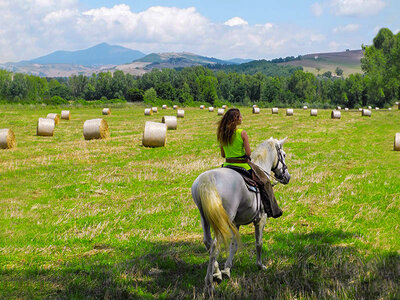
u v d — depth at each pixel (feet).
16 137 83.82
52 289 18.01
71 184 42.11
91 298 17.08
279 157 22.29
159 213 31.55
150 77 538.06
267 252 22.68
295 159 59.06
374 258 20.84
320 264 20.75
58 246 24.29
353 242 24.67
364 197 36.63
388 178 45.29
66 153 63.10
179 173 48.08
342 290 17.44
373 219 29.86
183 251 22.94
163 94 437.99
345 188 40.11
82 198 36.86
